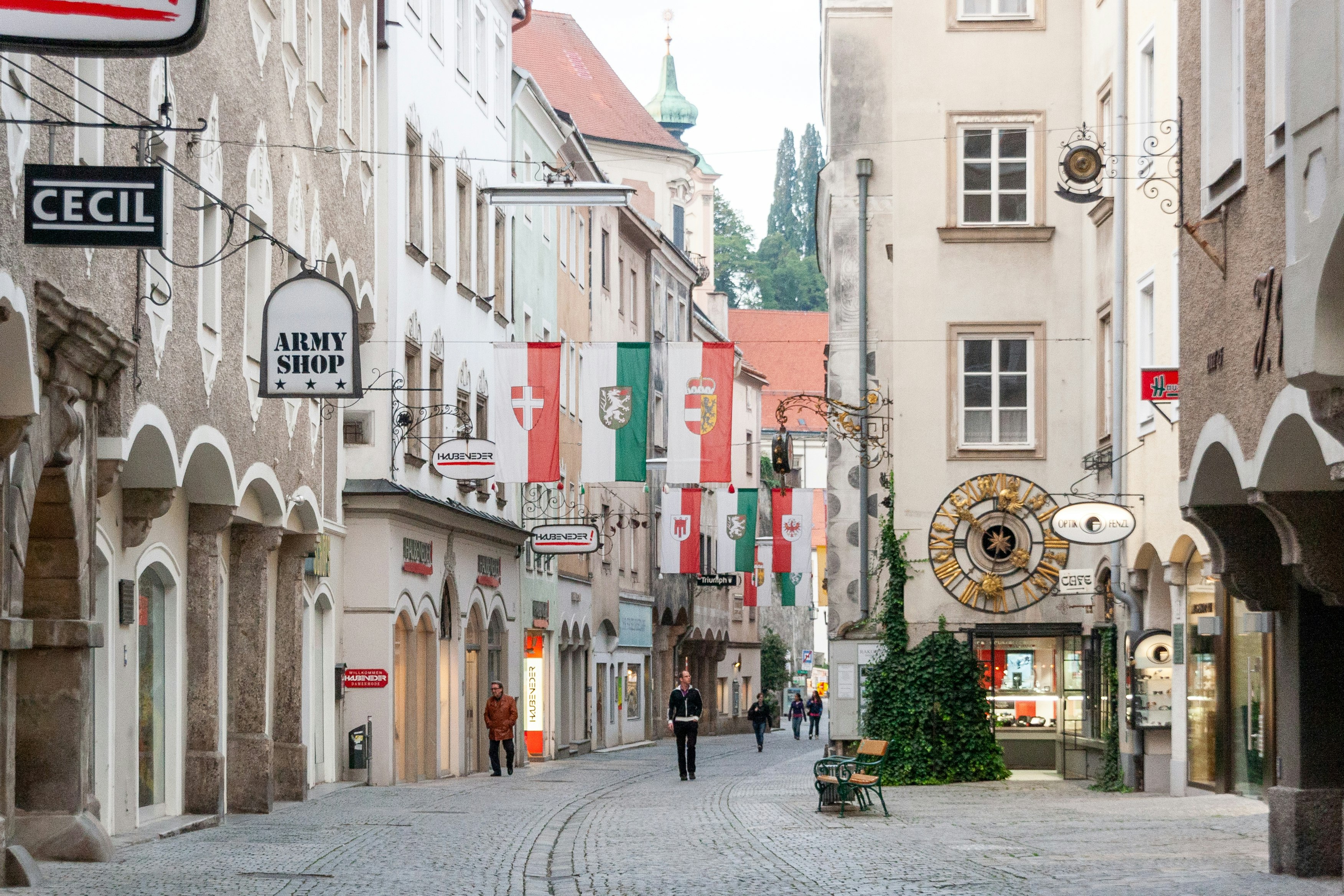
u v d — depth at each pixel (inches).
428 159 1336.1
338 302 735.7
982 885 537.0
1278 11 498.0
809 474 4114.2
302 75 956.6
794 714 2792.8
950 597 1117.7
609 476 1128.8
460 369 1435.8
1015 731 1124.5
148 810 774.5
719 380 1119.0
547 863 651.5
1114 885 526.9
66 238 464.4
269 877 577.0
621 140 2923.2
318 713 1115.9
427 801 1011.9
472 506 1472.7
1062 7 1144.8
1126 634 1011.3
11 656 529.0
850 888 540.4
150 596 779.4
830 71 1346.0
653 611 2484.0
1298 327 416.5
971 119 1143.6
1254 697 834.2
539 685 1791.3
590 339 2087.8
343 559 1162.0
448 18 1408.7
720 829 804.6
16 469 529.0
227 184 796.6
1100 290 1083.9
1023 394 1129.4
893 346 1203.9
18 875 520.7
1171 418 901.8
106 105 616.4
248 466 839.1
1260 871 560.1
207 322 773.3
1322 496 513.7
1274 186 502.3
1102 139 1089.4
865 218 1323.8
